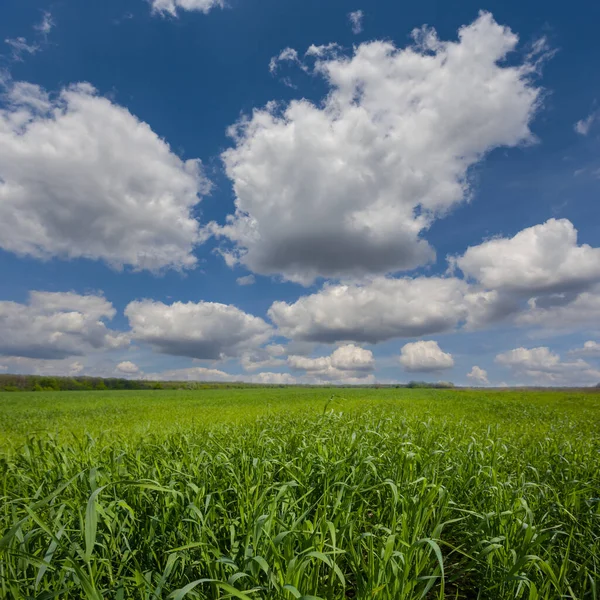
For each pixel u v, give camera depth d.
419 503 3.16
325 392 49.22
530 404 22.28
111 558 2.88
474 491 4.32
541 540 2.72
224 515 3.22
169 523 3.26
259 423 8.89
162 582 2.35
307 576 2.40
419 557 2.76
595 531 3.70
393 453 5.00
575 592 2.95
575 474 5.07
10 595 2.35
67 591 2.37
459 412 16.31
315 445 5.06
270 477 4.10
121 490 3.72
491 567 3.02
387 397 32.69
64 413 21.72
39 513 3.41
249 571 2.43
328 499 3.75
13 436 11.28
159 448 5.40
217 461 4.35
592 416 15.21
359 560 2.71
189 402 29.80
